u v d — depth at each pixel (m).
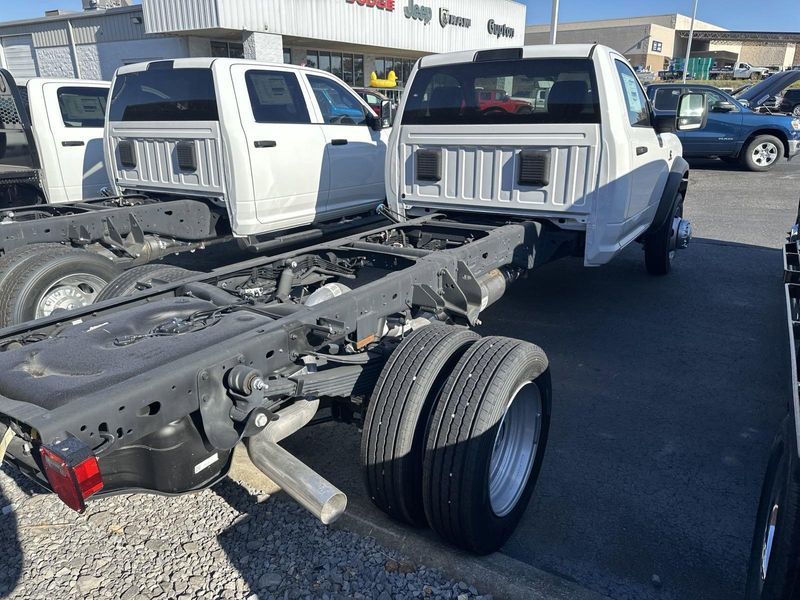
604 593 2.66
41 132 7.17
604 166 4.51
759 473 3.48
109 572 2.73
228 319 2.80
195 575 2.71
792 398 2.21
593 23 67.25
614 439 3.83
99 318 2.90
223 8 16.78
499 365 2.70
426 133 5.19
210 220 6.34
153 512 3.12
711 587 2.69
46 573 2.73
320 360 3.04
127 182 6.95
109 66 21.59
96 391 2.17
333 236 7.27
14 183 7.09
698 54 73.38
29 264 4.43
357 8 20.91
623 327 5.61
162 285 3.39
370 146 7.58
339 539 2.92
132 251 5.62
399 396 2.74
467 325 3.73
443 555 2.78
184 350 2.46
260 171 6.09
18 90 7.09
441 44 25.55
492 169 4.94
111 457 2.37
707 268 7.41
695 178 13.90
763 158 14.61
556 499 3.27
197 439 2.47
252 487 3.30
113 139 6.94
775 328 5.58
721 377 4.64
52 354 2.51
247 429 2.33
